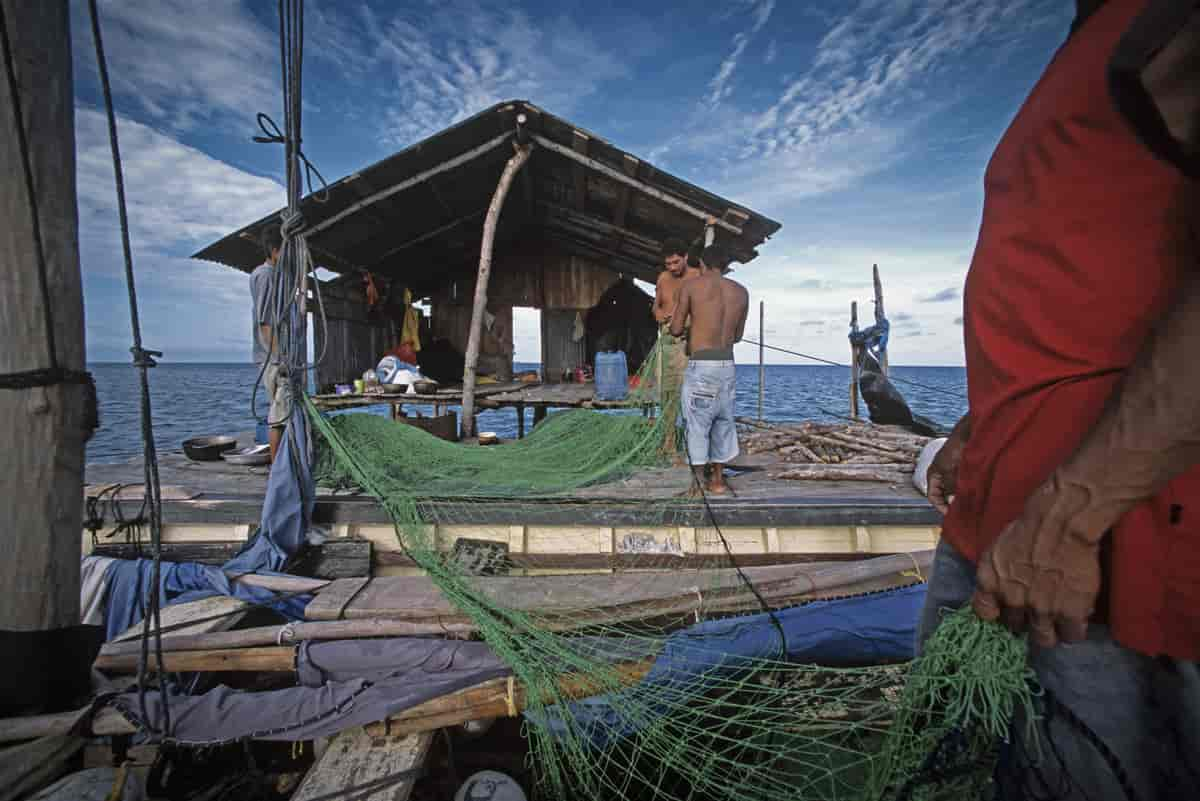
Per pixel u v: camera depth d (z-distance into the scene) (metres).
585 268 12.63
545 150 7.92
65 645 2.59
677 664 3.02
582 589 3.65
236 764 3.34
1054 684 1.01
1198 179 0.76
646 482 5.34
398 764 2.73
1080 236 0.93
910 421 8.37
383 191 7.81
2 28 2.14
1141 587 0.86
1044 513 0.89
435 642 3.18
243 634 3.26
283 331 4.11
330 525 4.57
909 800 1.29
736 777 2.54
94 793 2.59
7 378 2.31
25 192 2.25
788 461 6.46
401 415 8.79
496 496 4.66
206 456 6.08
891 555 4.07
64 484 2.48
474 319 7.33
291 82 3.79
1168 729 0.89
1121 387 0.80
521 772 3.30
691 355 4.93
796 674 2.97
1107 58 0.91
